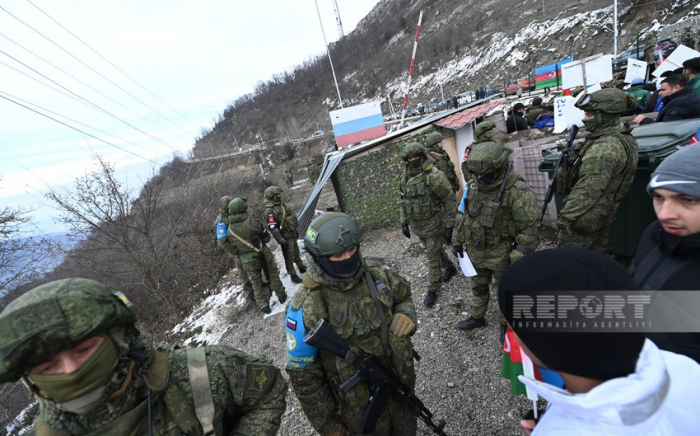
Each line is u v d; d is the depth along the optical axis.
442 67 60.50
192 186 15.95
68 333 0.85
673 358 0.85
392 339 1.75
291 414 3.05
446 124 6.50
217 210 13.41
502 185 2.65
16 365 0.84
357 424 1.80
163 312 7.82
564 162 2.96
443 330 3.47
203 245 9.73
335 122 7.57
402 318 1.77
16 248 8.65
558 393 0.76
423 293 4.23
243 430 1.23
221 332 5.16
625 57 15.96
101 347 0.94
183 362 1.20
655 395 0.67
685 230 1.25
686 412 0.71
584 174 2.56
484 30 59.19
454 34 65.12
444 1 81.94
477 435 2.37
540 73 17.89
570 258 0.77
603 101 2.50
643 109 6.58
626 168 2.51
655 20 30.33
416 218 3.78
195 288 8.41
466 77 52.59
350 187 6.84
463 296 3.92
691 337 1.23
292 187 21.47
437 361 3.10
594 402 0.67
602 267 0.73
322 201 11.27
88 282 0.99
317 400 1.71
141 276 8.48
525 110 9.52
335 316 1.66
